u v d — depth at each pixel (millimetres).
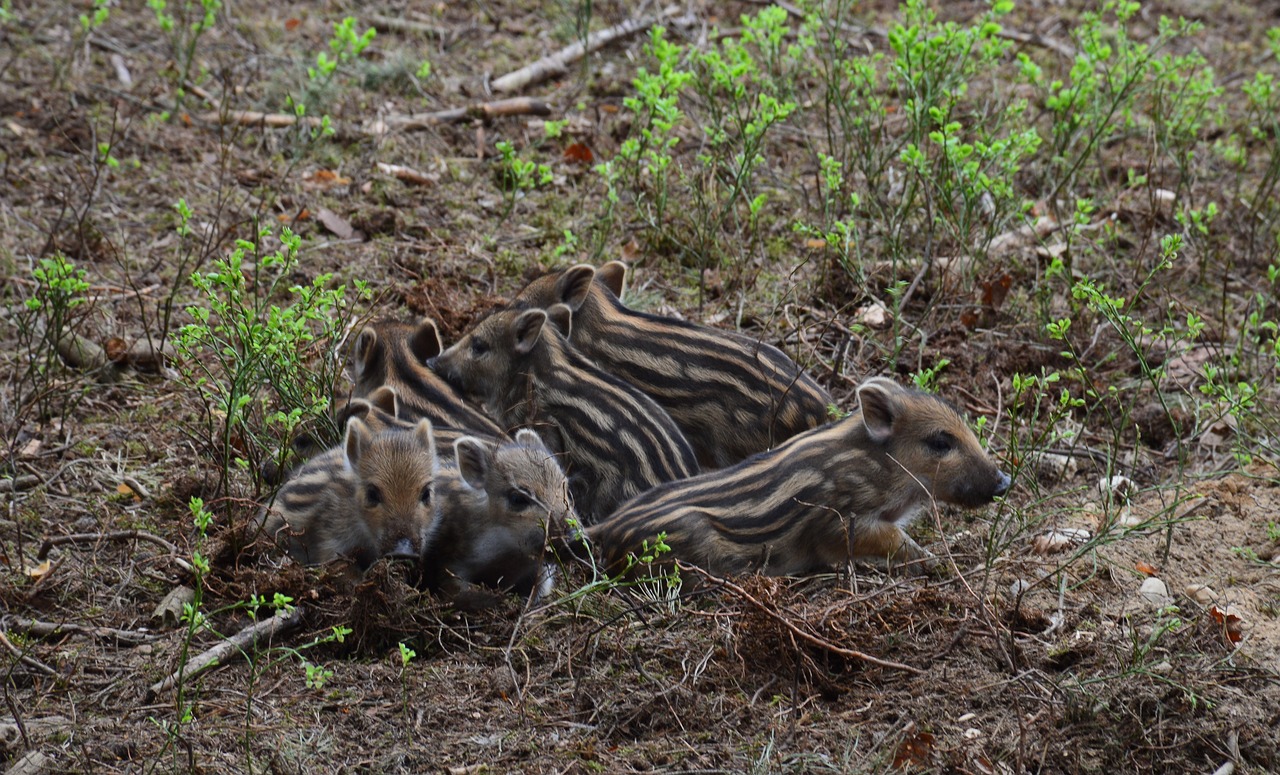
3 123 16422
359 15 20391
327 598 9750
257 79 18250
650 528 9969
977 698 8594
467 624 9508
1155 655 9016
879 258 14875
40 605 9766
